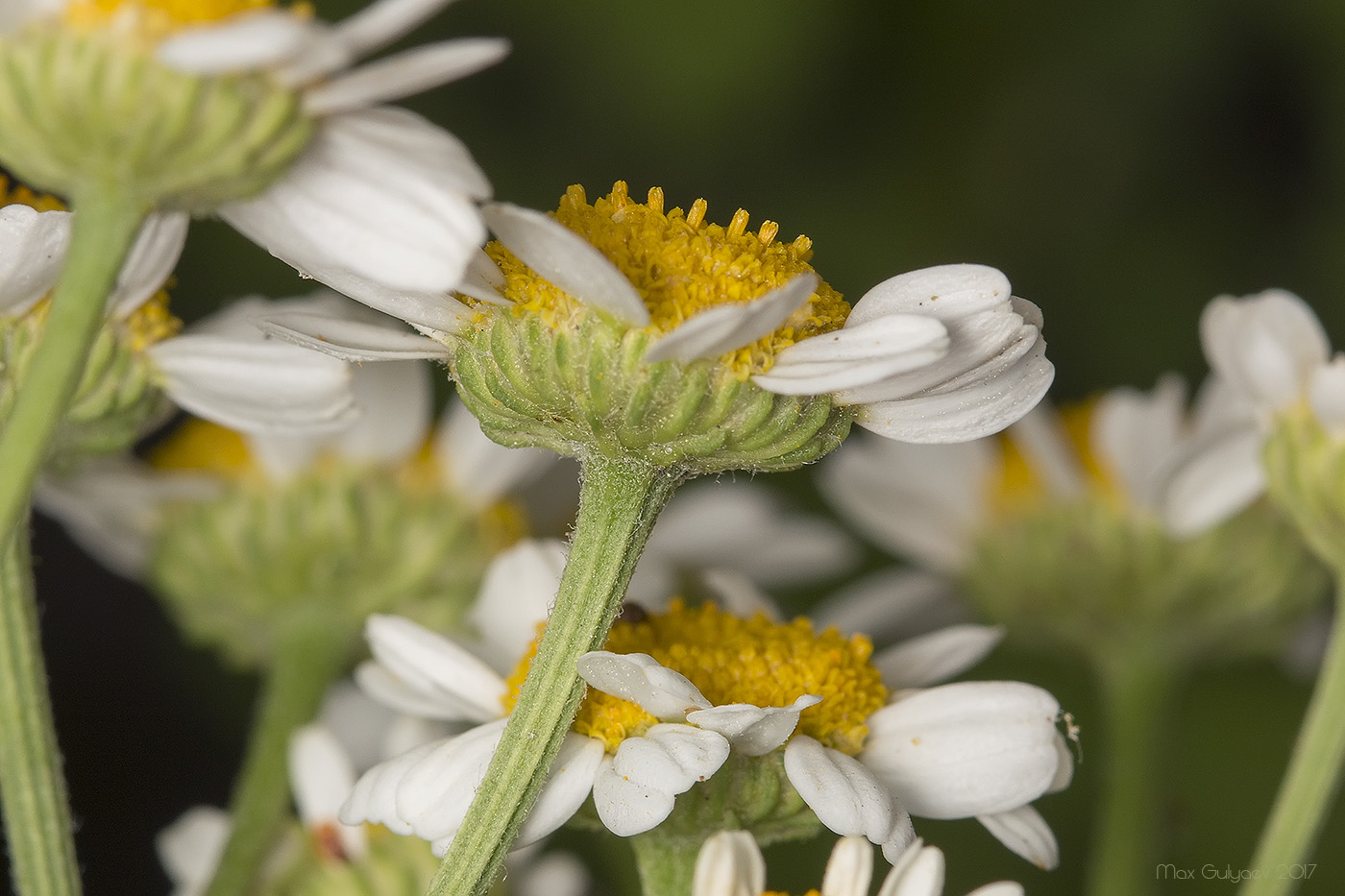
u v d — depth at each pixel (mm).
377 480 122
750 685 99
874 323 95
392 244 91
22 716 98
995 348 96
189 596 122
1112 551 133
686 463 96
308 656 121
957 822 166
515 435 97
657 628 101
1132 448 132
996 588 140
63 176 91
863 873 97
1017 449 146
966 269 97
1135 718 133
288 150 91
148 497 121
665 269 96
